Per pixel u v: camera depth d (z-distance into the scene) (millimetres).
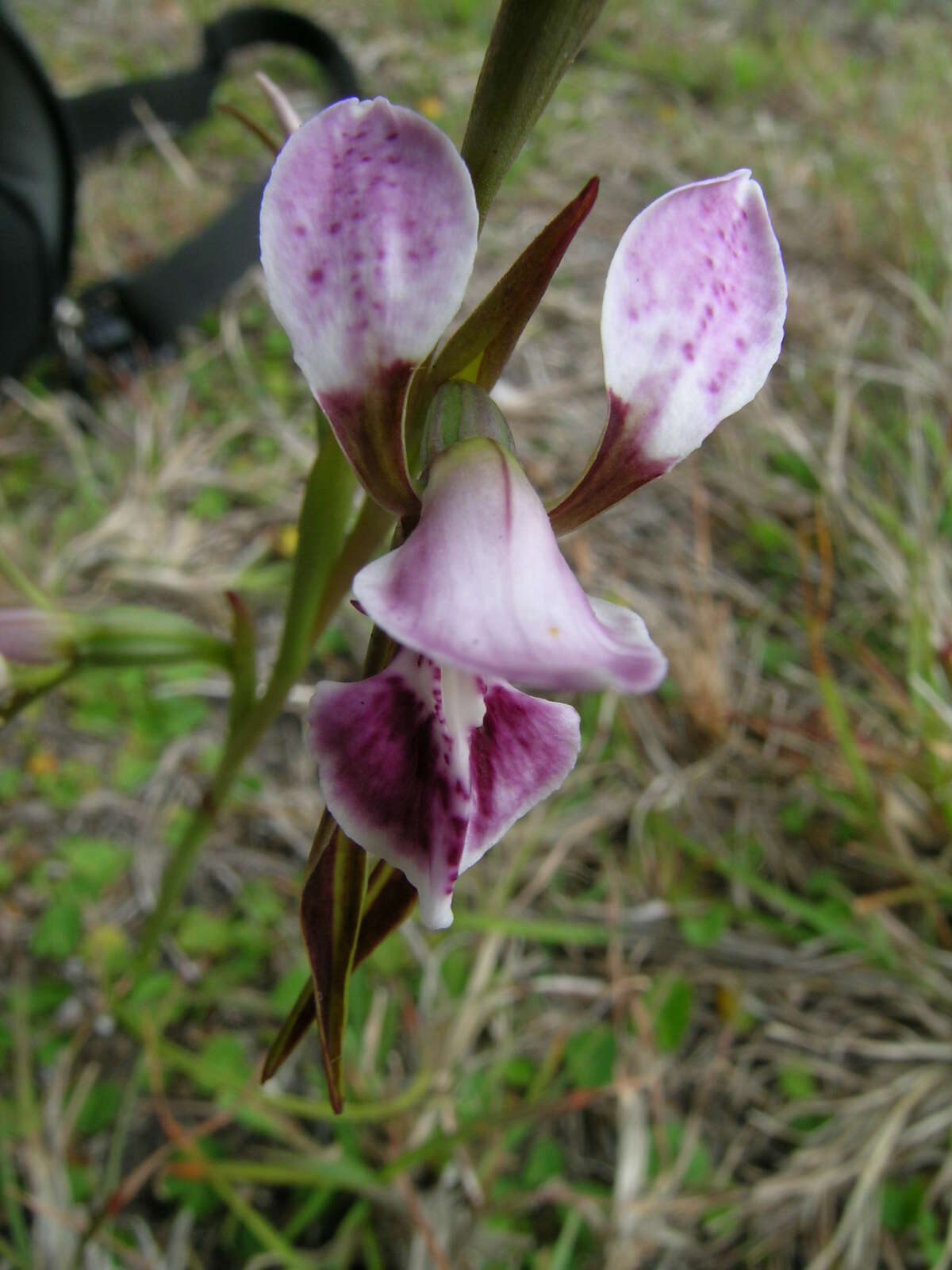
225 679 179
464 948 151
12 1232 127
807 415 237
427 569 58
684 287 65
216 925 151
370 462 64
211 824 121
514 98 60
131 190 263
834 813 169
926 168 297
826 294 270
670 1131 139
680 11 382
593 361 244
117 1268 124
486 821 64
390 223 58
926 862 163
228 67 312
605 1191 132
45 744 168
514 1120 122
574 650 55
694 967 153
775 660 190
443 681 64
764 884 153
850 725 174
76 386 210
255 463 214
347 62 269
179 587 187
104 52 313
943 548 202
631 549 206
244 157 283
